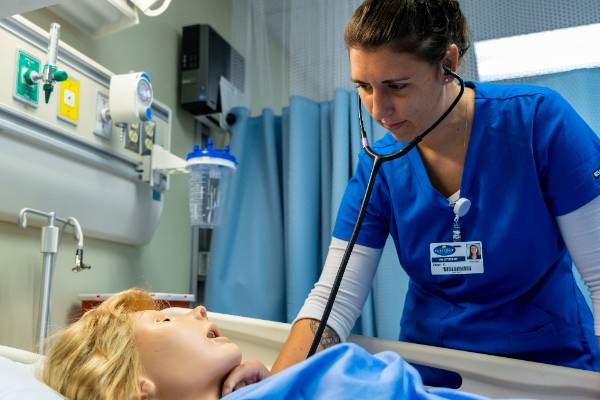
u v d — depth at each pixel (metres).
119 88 1.57
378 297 1.83
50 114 1.41
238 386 0.90
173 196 2.13
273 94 2.22
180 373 0.87
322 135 2.05
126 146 1.71
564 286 1.18
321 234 2.01
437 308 1.26
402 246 1.25
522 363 1.11
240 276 2.06
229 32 2.55
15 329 1.42
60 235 1.48
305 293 1.92
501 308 1.19
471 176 1.16
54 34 1.36
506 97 1.17
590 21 1.79
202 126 2.32
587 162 1.06
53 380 0.88
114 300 0.99
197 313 0.97
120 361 0.86
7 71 1.30
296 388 0.71
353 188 1.30
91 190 1.58
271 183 2.10
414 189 1.22
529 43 1.84
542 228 1.12
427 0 0.95
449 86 1.10
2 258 1.40
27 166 1.37
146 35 2.01
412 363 1.21
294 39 2.16
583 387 1.06
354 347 0.80
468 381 1.17
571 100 1.78
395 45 0.91
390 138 1.31
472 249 1.17
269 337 1.36
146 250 1.96
